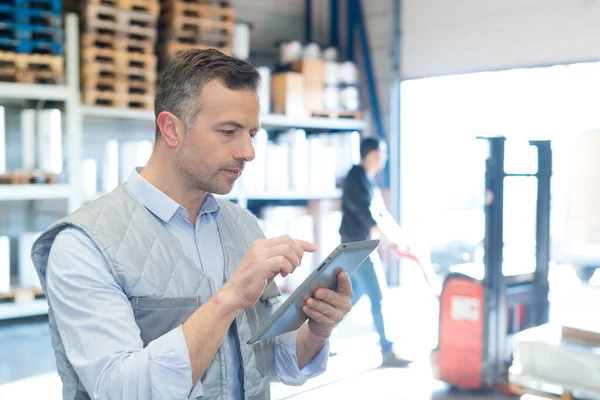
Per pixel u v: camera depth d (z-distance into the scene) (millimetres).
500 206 3875
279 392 3979
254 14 7746
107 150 5887
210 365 1410
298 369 1617
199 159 1364
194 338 1224
